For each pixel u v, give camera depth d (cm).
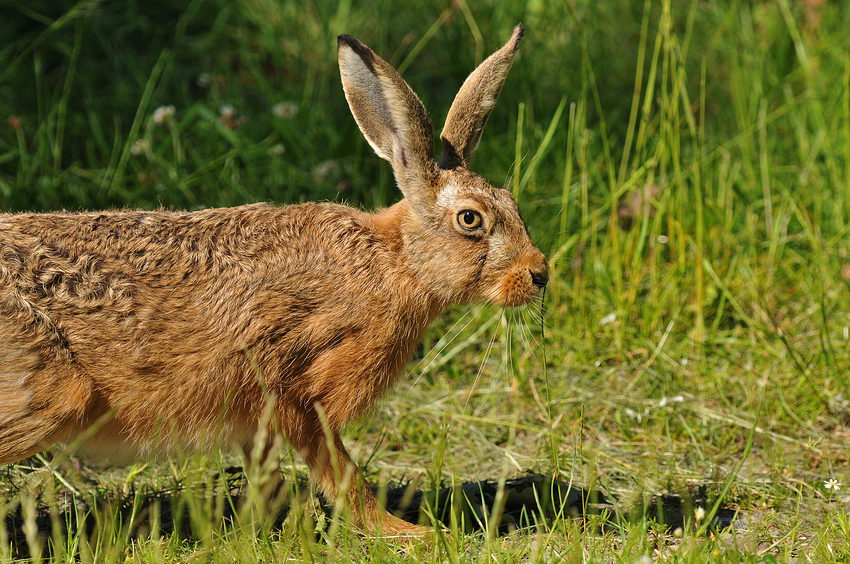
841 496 843
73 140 1336
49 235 713
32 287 689
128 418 743
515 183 1070
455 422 1002
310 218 788
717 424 983
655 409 1007
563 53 1556
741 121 1396
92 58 1474
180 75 1480
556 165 1338
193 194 1230
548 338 1124
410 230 802
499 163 1325
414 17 1612
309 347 764
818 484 853
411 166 805
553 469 868
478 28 1488
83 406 710
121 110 1393
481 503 843
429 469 917
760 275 1202
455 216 797
